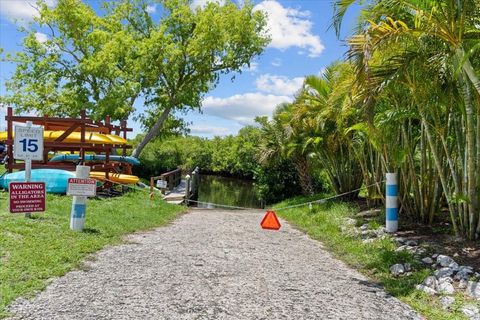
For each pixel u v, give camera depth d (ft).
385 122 23.95
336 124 40.65
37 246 19.58
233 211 52.13
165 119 96.53
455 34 18.67
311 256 23.29
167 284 16.35
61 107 88.22
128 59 85.20
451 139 24.09
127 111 85.92
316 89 42.39
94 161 49.85
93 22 90.48
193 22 91.61
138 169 113.50
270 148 62.95
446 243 22.76
